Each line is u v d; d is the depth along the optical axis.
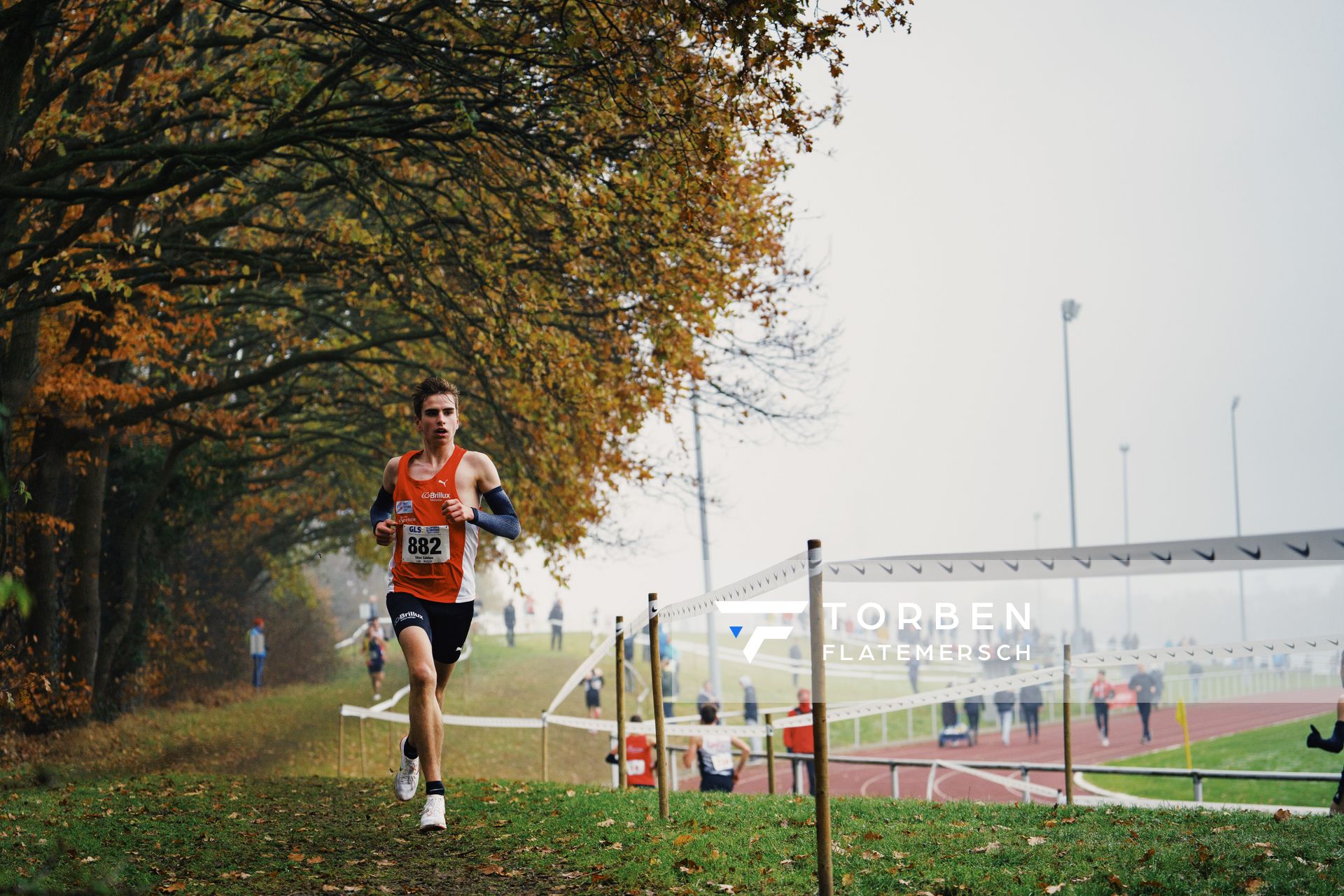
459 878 6.05
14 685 19.19
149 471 26.38
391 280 17.59
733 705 28.39
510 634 54.94
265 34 16.81
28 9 13.85
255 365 27.50
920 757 27.02
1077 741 31.11
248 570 38.78
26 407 18.97
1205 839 6.29
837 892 5.35
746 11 11.07
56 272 17.44
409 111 16.72
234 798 9.89
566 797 9.10
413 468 6.36
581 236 16.91
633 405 19.17
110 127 18.17
